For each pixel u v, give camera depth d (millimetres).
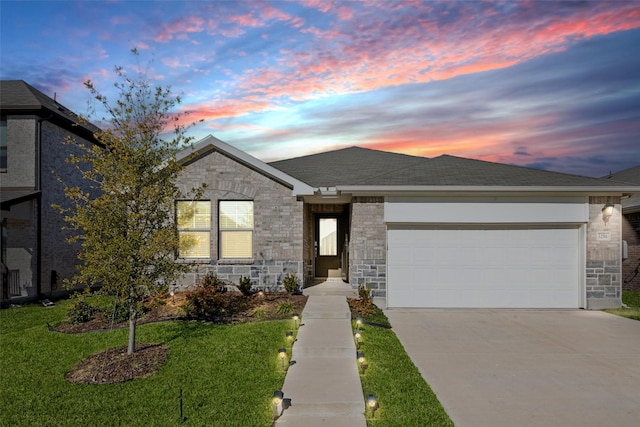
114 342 8281
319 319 9727
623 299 14047
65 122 15703
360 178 13586
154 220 7445
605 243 12219
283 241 12609
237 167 12688
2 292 12727
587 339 8938
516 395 6051
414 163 15523
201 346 7832
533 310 12016
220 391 6070
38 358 7555
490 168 13836
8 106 14078
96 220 7062
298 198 12641
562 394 6090
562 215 12133
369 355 7543
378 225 12281
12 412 5559
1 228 13195
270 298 11500
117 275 6930
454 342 8688
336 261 15070
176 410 5520
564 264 12266
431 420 5242
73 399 5918
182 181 12672
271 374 6652
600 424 5195
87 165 17594
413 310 11961
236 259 12625
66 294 15445
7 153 14266
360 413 5512
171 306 10727
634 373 6934
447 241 12289
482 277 12234
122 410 5570
